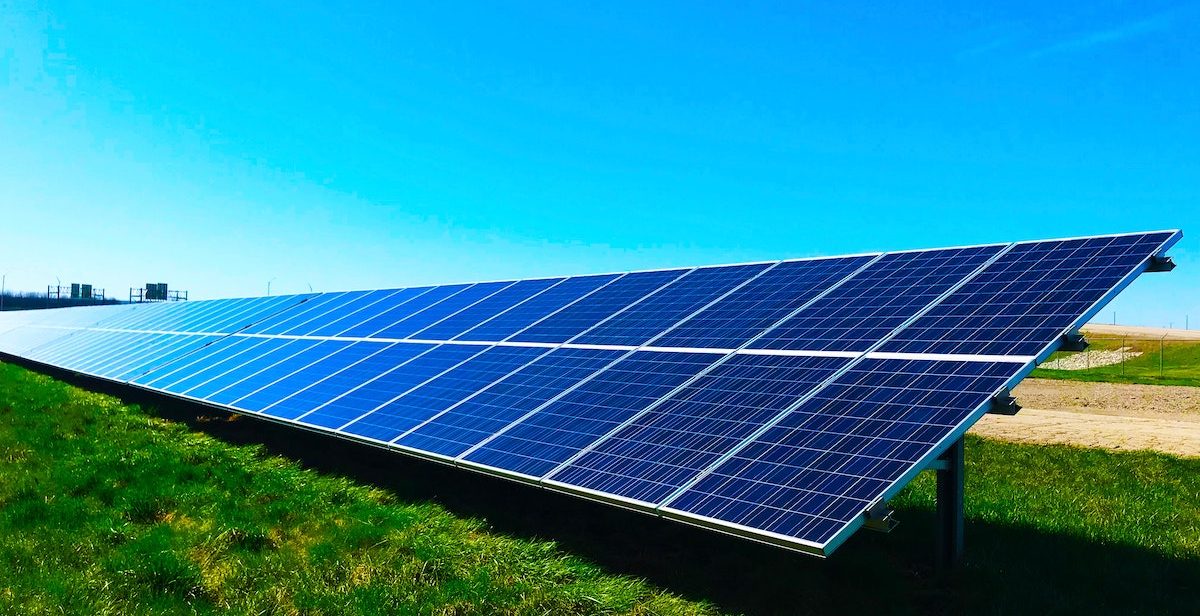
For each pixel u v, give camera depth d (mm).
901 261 13203
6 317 65188
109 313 44625
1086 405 30234
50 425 17797
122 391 25297
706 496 8359
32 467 13859
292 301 29703
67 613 7984
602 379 12492
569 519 11289
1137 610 8305
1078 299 9266
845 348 10797
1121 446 18344
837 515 7340
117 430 17672
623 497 8820
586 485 9320
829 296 12938
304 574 9078
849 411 9055
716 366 11641
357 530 10469
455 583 8617
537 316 17391
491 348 15930
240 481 13125
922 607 8500
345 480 13234
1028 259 11117
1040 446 18312
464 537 10375
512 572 9008
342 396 15258
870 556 9562
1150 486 14398
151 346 28188
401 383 15172
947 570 9203
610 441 10242
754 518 7734
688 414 10352
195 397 18219
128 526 10820
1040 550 10078
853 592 8625
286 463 14578
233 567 9406
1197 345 62344
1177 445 18453
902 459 7785
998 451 17484
